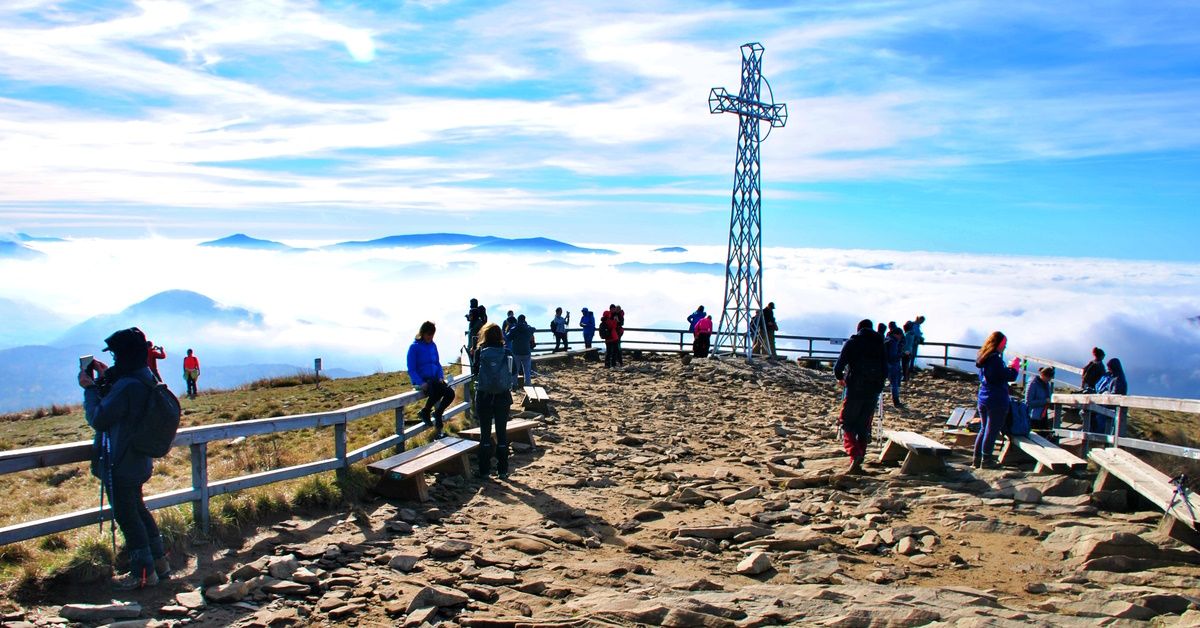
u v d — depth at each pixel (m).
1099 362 18.50
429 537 7.84
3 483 13.50
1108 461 9.20
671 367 28.88
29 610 5.46
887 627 5.36
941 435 14.80
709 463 12.41
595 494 10.12
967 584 6.59
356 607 5.82
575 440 14.25
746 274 32.06
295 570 6.58
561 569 6.91
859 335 11.21
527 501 9.63
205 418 22.81
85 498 12.18
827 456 12.71
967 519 8.56
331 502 8.73
